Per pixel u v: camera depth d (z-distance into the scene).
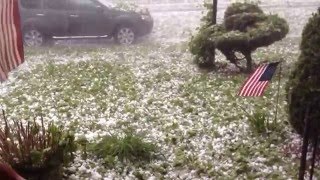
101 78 10.21
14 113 7.94
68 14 15.59
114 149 5.65
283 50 12.70
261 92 5.40
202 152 5.86
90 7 15.66
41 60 12.92
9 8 3.00
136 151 5.65
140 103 8.27
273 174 5.09
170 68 11.11
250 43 9.71
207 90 8.85
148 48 14.38
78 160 5.54
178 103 8.10
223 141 6.19
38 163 4.52
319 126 4.97
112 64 11.74
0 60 3.06
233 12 10.59
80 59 12.71
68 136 4.96
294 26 15.90
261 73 5.47
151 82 9.77
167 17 18.42
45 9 15.57
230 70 10.57
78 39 16.27
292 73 5.37
